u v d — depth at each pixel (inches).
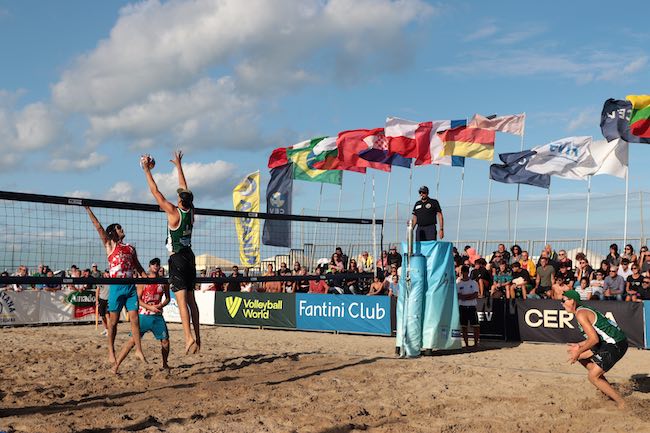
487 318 468.8
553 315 437.4
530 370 308.5
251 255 698.8
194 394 254.1
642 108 501.4
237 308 588.1
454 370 309.0
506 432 196.9
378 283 534.3
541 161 572.1
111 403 238.2
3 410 227.0
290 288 603.2
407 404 235.3
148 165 251.1
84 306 661.3
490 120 589.9
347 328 517.3
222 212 389.1
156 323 316.5
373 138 637.9
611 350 228.5
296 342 457.4
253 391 260.2
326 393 256.4
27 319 624.1
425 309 377.4
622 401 227.1
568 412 222.4
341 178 684.7
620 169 546.9
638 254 543.8
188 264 251.9
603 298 449.7
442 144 598.9
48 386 277.0
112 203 323.9
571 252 583.2
